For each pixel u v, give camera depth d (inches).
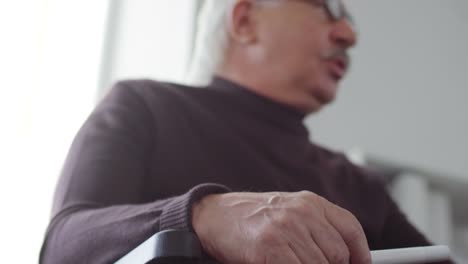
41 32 45.2
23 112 42.5
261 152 33.5
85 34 47.8
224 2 41.1
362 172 38.5
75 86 45.7
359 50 72.7
